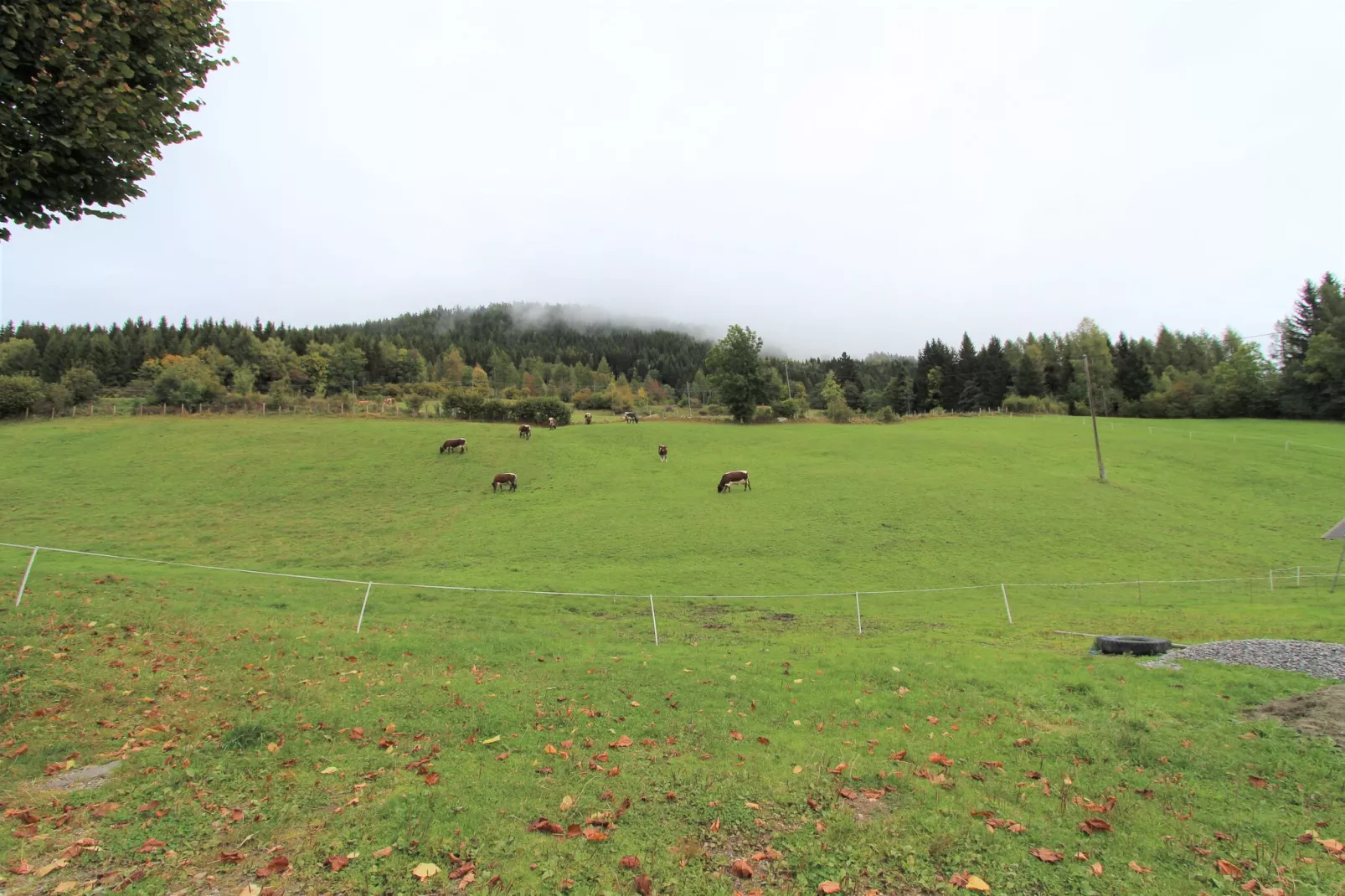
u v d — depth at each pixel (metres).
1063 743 8.16
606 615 21.16
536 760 7.29
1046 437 72.19
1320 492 48.00
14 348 124.50
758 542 34.84
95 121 8.34
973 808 6.36
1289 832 6.01
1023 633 18.56
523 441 62.56
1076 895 5.03
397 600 21.62
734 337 84.56
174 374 85.25
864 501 43.47
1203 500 45.72
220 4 10.65
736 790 6.58
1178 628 19.16
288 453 54.25
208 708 8.54
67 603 13.73
